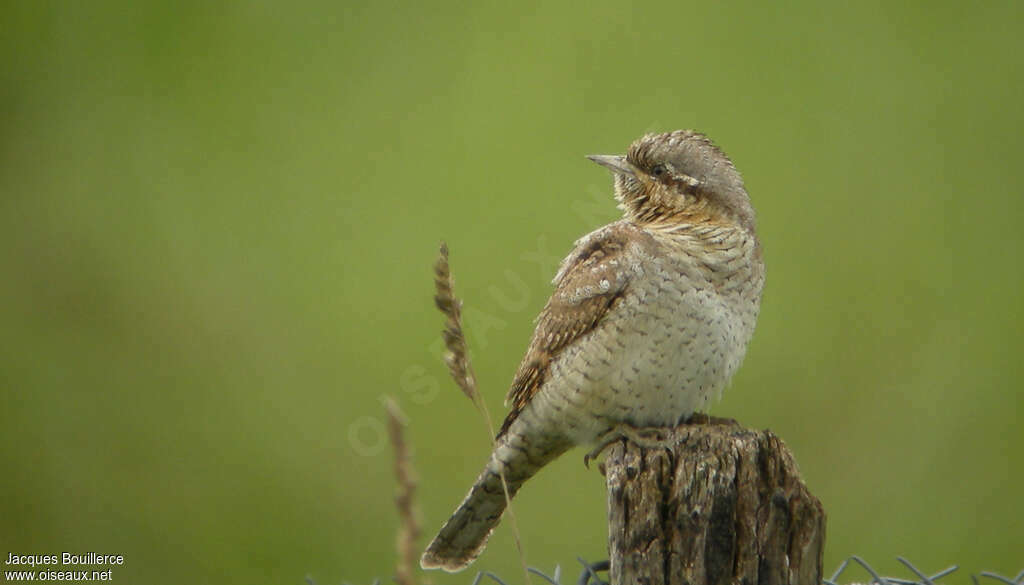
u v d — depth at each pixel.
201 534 13.29
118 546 13.37
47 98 15.65
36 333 14.58
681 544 5.60
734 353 7.36
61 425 14.21
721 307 7.22
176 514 13.51
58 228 14.91
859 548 12.19
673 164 7.77
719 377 7.34
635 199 8.06
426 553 7.61
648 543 5.63
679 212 7.69
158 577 13.30
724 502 5.58
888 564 12.14
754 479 5.64
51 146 15.42
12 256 14.84
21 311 14.63
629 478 5.71
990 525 12.25
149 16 15.71
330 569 12.67
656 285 7.11
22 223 14.98
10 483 13.85
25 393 14.25
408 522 4.60
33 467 13.91
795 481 5.65
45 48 15.81
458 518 7.58
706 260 7.19
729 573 5.57
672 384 7.22
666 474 5.68
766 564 5.56
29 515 13.71
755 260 7.47
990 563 12.18
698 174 7.68
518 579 11.65
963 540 12.16
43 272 14.79
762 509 5.59
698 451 5.75
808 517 5.61
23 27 15.86
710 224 7.45
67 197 15.05
